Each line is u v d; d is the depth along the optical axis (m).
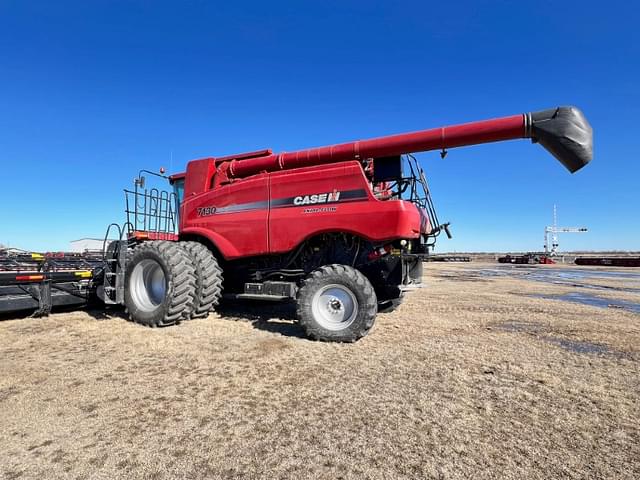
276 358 3.86
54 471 1.92
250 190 5.69
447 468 1.98
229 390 3.00
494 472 1.95
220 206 5.95
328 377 3.32
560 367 3.70
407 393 2.98
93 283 6.45
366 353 4.09
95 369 3.44
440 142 4.92
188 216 6.29
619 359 4.00
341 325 4.61
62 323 5.39
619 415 2.64
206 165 6.33
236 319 5.86
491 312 7.06
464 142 4.86
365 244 5.18
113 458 2.04
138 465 1.98
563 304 8.34
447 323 5.88
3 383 3.07
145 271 5.59
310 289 4.70
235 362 3.71
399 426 2.44
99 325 5.30
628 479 1.90
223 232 5.85
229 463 2.01
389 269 5.13
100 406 2.67
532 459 2.08
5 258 7.05
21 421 2.44
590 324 5.95
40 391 2.92
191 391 2.96
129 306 5.49
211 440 2.24
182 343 4.38
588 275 21.31
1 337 4.55
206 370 3.46
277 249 5.40
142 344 4.31
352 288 4.55
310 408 2.69
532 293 10.85
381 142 5.23
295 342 4.52
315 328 4.60
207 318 5.92
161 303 5.22
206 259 5.75
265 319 5.89
